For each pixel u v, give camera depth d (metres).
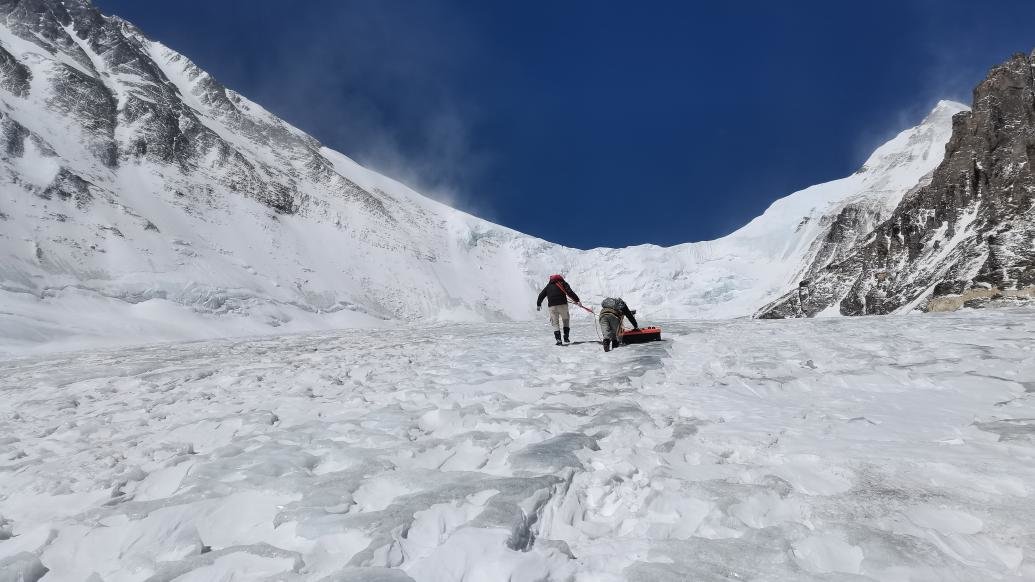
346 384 8.20
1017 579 2.09
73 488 3.79
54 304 57.78
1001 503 2.75
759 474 3.38
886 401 5.28
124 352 19.39
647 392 6.21
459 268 158.12
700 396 5.86
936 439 3.96
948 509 2.75
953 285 40.06
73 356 19.19
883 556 2.28
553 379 7.54
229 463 3.98
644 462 3.74
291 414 6.11
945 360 6.94
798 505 2.92
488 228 182.25
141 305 66.00
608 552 2.56
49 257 67.75
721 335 11.97
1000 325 10.37
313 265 117.25
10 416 7.14
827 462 3.54
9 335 42.97
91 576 2.55
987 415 4.54
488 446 4.18
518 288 160.38
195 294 73.38
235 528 3.07
